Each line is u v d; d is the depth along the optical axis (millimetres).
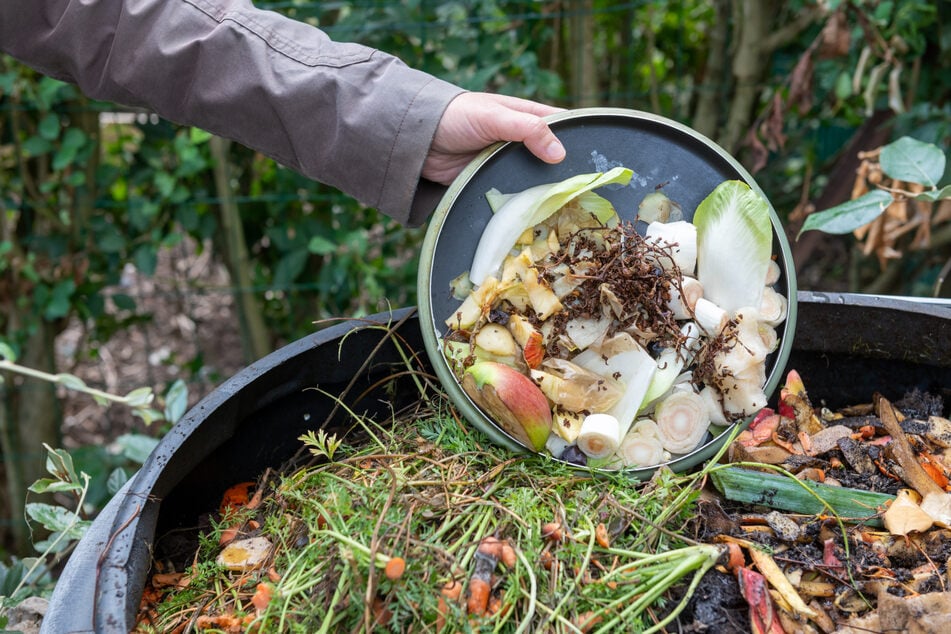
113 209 1392
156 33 757
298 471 722
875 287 1598
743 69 1471
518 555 603
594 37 1583
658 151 745
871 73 1229
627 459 712
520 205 704
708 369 718
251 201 1424
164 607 646
